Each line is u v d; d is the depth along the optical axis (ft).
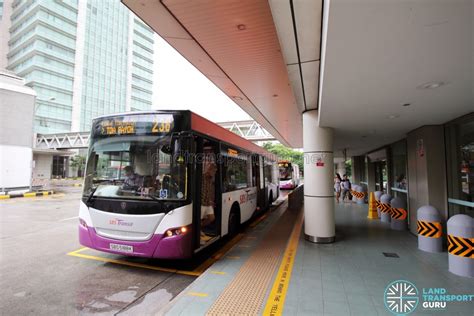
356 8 7.25
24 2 189.37
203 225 20.04
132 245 15.97
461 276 15.37
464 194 19.75
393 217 28.45
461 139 20.12
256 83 23.16
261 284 14.28
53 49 185.57
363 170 61.36
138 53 255.91
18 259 19.12
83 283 15.30
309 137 23.82
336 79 12.21
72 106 193.57
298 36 12.08
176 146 16.62
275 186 51.78
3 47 204.03
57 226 30.09
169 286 15.11
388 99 15.17
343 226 29.91
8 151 61.82
